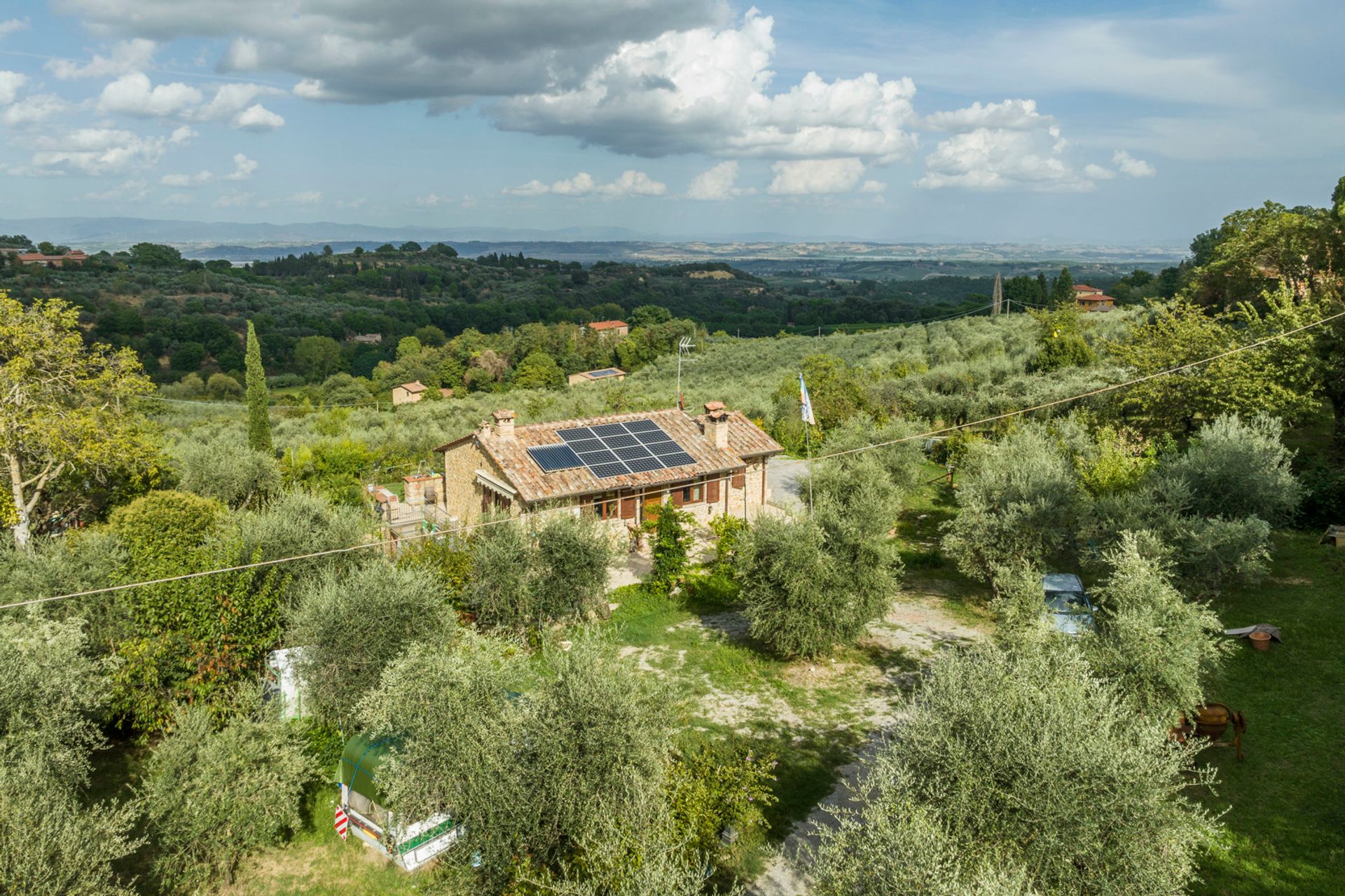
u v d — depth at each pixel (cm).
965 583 2825
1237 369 3006
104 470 3509
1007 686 1155
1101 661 1418
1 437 3056
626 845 1214
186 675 1859
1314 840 1352
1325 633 2011
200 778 1436
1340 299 3228
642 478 3114
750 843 1484
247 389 4838
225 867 1472
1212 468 2372
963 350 7556
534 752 1329
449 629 1884
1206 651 1466
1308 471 2856
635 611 2628
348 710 1783
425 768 1373
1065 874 983
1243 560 2014
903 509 3659
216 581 1916
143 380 3650
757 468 3572
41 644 1565
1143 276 13212
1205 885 1282
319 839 1616
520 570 2259
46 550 2216
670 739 1570
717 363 9975
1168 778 1090
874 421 4797
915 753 1129
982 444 3538
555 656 1408
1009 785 1051
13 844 1141
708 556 3089
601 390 8844
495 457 3019
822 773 1711
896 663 2219
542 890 1233
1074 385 4150
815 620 2117
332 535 2245
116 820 1314
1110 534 2275
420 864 1508
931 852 909
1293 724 1686
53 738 1449
